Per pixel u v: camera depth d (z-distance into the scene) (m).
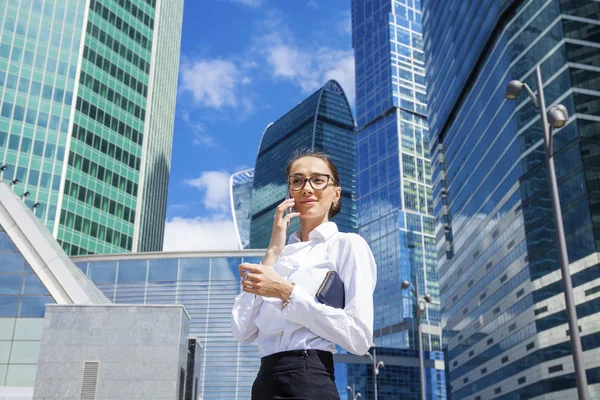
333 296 2.32
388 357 139.50
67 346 20.58
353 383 131.12
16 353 23.33
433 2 134.00
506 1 89.81
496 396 88.38
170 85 106.88
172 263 43.88
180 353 21.00
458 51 113.00
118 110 86.12
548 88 79.94
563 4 79.75
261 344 2.36
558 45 78.88
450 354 111.38
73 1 83.31
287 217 2.59
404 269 176.00
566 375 69.00
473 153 103.94
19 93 75.44
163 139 100.69
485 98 99.25
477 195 100.88
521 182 83.19
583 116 73.75
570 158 73.31
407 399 137.00
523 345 79.56
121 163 84.56
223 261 43.81
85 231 76.31
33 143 74.44
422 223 186.88
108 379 20.27
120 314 21.06
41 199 72.69
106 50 86.50
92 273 43.84
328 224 2.54
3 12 77.62
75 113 78.88
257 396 2.27
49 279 24.41
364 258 2.38
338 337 2.18
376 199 196.50
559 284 72.50
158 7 99.44
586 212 69.12
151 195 92.19
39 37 79.12
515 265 83.62
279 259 2.54
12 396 21.67
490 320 92.06
